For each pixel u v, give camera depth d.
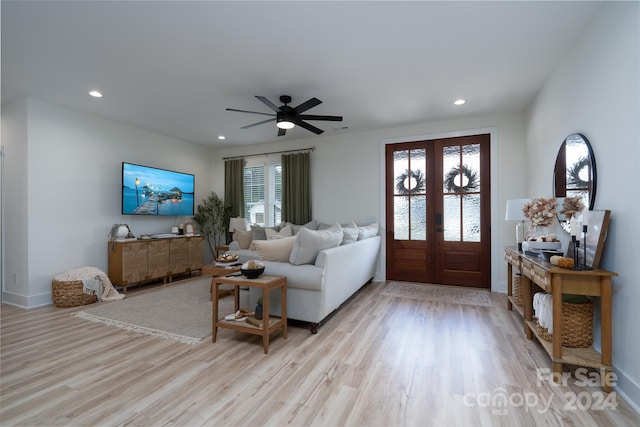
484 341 2.62
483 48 2.65
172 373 2.10
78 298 3.72
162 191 5.25
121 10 2.12
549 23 2.29
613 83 1.96
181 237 5.19
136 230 5.01
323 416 1.65
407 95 3.67
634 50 1.74
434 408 1.71
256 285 2.47
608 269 2.03
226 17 2.22
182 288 4.61
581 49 2.42
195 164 6.14
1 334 2.82
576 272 1.93
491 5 2.10
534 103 3.72
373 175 5.17
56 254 3.96
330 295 3.02
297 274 2.82
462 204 4.63
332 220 5.46
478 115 4.42
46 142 3.86
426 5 2.10
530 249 2.73
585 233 2.04
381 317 3.27
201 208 6.05
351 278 3.63
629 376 1.79
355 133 5.30
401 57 2.80
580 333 2.14
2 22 2.24
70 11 2.13
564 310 2.19
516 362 2.25
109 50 2.66
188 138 5.71
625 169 1.84
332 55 2.77
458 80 3.27
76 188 4.18
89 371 2.13
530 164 3.91
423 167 4.86
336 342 2.62
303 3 2.07
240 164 6.27
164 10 2.13
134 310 3.53
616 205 1.94
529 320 2.70
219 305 3.72
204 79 3.24
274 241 3.06
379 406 1.73
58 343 2.62
